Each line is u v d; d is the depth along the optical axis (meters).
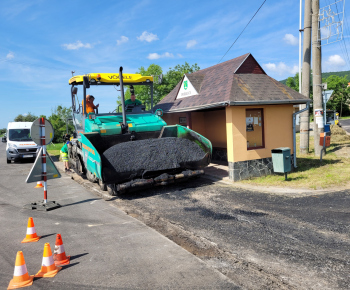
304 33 12.45
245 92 9.14
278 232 4.86
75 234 5.13
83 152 8.62
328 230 4.84
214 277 3.49
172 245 4.48
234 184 8.61
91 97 9.52
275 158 8.61
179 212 6.20
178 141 8.60
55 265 3.89
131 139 8.93
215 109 12.03
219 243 4.54
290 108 10.02
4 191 9.20
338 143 15.67
